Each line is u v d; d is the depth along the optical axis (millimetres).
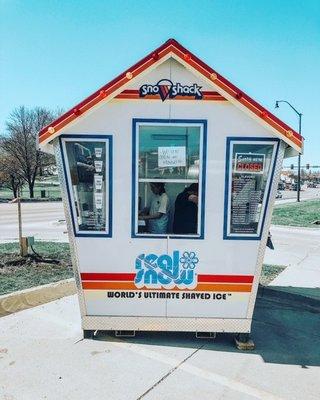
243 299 4539
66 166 4445
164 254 4527
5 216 22297
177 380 3787
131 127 4418
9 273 7520
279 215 24125
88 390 3580
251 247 4488
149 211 4531
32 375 3818
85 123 4414
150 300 4582
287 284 7293
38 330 4867
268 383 3797
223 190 4449
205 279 4535
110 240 4531
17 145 47156
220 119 4383
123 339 4664
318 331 5234
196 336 4672
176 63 4344
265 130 4363
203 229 4488
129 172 4465
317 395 3613
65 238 12766
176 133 4434
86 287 4586
